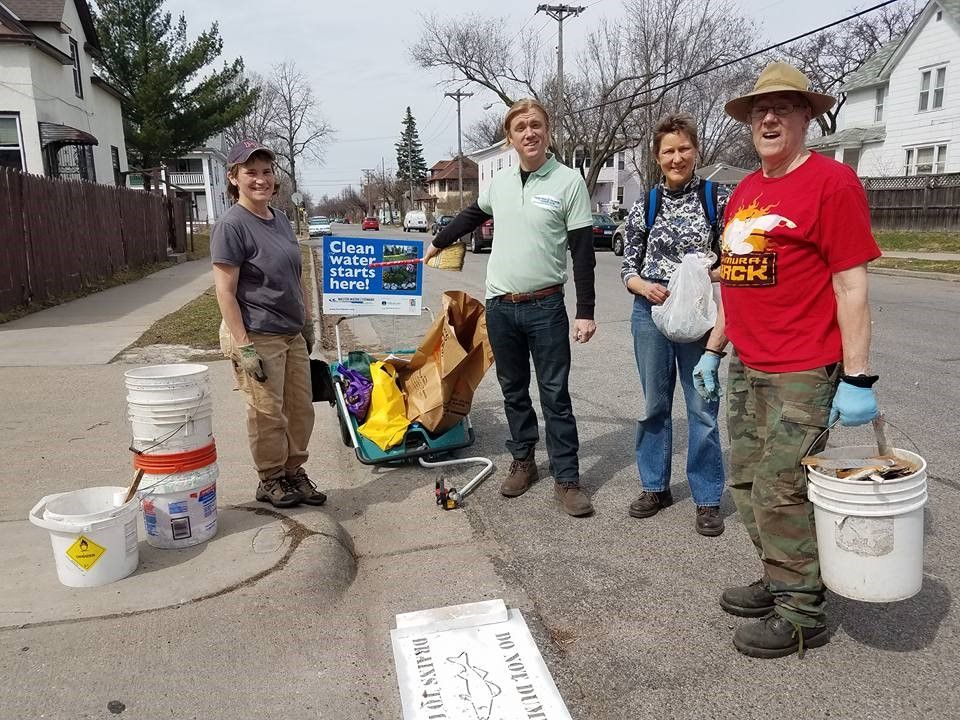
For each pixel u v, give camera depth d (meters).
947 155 27.14
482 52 41.59
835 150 32.84
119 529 3.05
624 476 4.57
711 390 3.05
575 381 6.93
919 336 8.75
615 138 42.78
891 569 2.38
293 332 3.80
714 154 37.25
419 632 2.85
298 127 65.44
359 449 4.57
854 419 2.42
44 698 2.45
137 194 17.94
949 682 2.55
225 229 3.45
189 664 2.64
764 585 2.97
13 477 4.41
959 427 5.31
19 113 17.44
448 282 15.91
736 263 2.63
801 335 2.54
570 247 3.86
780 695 2.51
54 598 2.95
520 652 2.74
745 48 34.06
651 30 33.84
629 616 3.01
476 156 67.88
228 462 4.71
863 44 41.81
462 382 4.72
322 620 2.99
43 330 9.32
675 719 2.41
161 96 31.61
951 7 26.33
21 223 11.01
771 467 2.63
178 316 10.41
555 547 3.63
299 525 3.60
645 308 3.78
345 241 5.08
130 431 5.30
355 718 2.43
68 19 20.02
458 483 4.48
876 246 2.41
